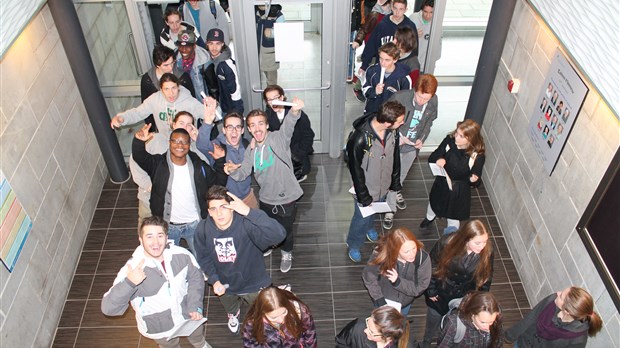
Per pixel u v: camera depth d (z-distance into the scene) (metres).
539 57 4.56
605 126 3.58
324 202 5.88
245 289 4.13
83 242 5.45
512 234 5.25
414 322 4.78
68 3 4.86
